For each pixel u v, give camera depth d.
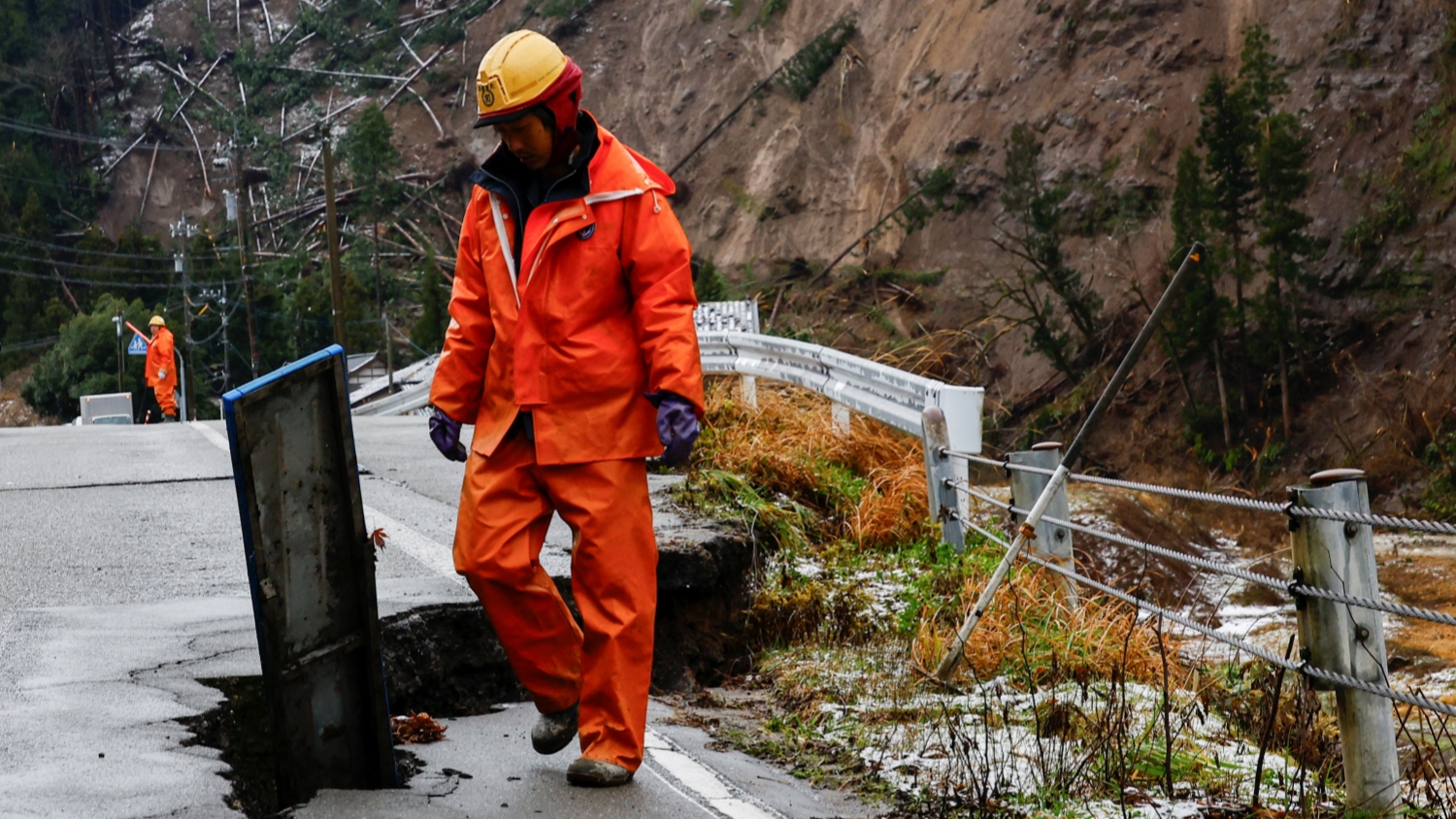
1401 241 26.17
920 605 7.10
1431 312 24.97
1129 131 31.97
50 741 3.77
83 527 7.55
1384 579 17.00
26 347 63.09
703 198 42.62
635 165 3.88
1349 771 4.32
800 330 28.98
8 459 11.34
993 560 7.88
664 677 6.04
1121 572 12.07
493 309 3.91
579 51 51.34
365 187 55.41
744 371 12.07
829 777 4.65
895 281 33.28
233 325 56.78
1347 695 4.29
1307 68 29.75
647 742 4.65
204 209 64.44
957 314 31.52
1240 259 25.98
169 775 3.57
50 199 67.75
